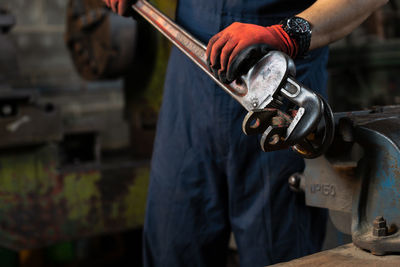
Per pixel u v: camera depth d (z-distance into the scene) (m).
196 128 0.98
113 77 2.17
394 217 0.66
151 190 1.08
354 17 0.78
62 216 1.90
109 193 1.98
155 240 1.08
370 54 2.52
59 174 1.88
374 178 0.69
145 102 2.16
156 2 1.01
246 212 1.00
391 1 2.70
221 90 0.93
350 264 0.62
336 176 0.77
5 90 1.76
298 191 0.89
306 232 0.99
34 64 2.85
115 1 1.01
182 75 1.00
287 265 0.63
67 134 2.21
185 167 1.01
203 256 1.05
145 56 2.12
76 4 2.19
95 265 2.45
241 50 0.69
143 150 2.21
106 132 2.90
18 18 2.80
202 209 1.03
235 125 0.94
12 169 1.81
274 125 0.65
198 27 0.96
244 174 0.98
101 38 2.04
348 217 0.80
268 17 0.91
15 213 1.83
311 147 0.68
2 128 1.77
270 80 0.67
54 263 2.37
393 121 0.70
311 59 0.95
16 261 2.19
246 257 1.01
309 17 0.75
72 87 2.92
